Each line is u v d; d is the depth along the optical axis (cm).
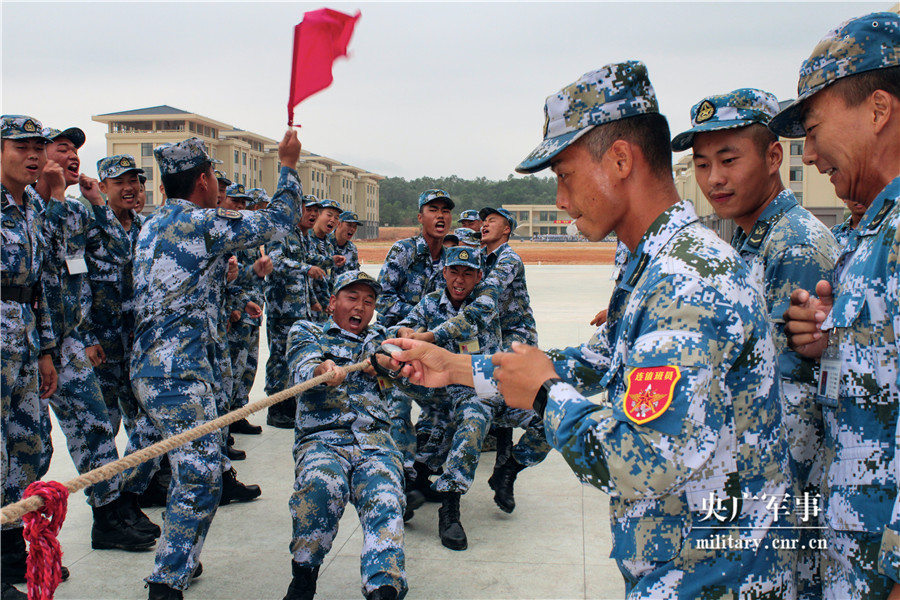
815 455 223
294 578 321
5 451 356
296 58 262
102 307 471
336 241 901
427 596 346
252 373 673
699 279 154
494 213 549
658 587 163
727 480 157
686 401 145
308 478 323
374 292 380
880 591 179
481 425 420
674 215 170
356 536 425
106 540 399
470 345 459
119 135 6462
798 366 222
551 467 561
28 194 371
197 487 330
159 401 337
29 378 365
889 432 177
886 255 177
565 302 1719
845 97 185
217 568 378
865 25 182
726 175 267
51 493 161
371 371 359
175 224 344
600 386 212
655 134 174
